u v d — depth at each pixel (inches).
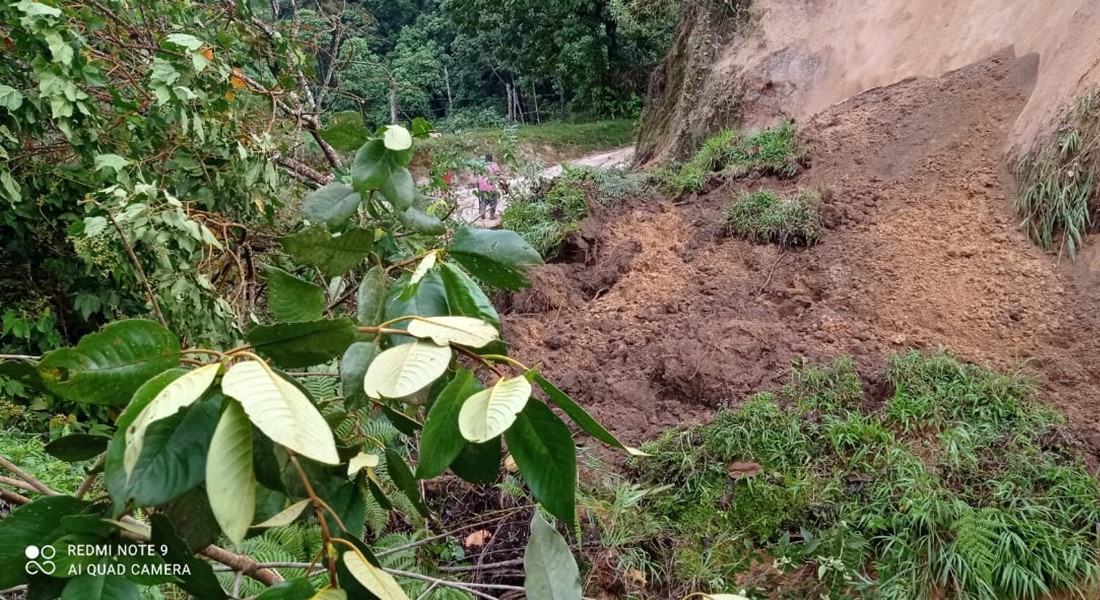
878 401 151.8
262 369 34.8
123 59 180.5
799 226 217.5
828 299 192.5
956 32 272.8
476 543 133.3
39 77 137.9
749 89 354.6
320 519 39.4
